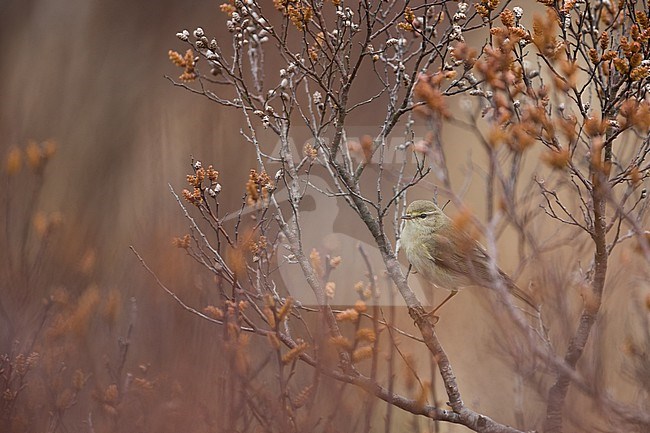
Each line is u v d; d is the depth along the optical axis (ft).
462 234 24.14
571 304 27.12
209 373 27.09
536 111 22.04
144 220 37.37
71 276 34.17
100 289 33.88
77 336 28.48
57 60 67.05
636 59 23.40
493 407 35.53
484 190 51.19
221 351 25.89
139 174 46.98
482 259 27.68
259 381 27.32
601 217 24.99
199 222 35.63
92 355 29.50
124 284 33.78
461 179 52.13
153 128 50.60
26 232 34.30
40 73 63.67
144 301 31.53
